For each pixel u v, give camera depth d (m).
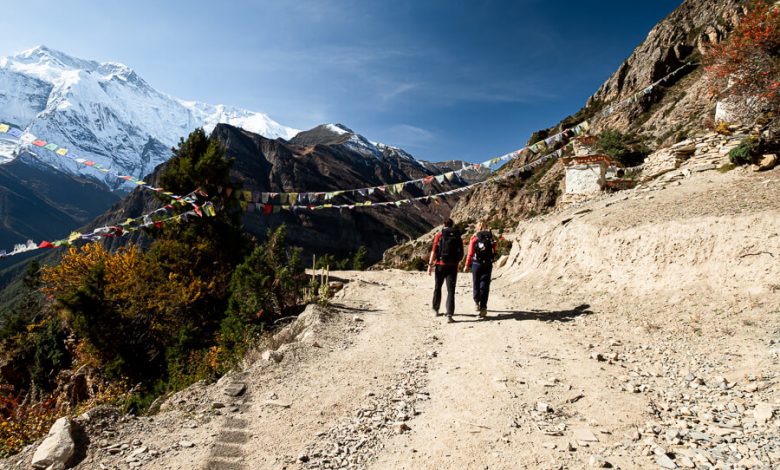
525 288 12.27
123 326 16.78
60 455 4.14
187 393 5.91
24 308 30.53
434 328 8.70
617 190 19.00
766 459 3.39
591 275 10.67
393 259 110.12
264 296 12.73
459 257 9.16
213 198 16.86
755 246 7.46
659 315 7.53
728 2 92.94
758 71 12.70
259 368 6.53
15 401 11.48
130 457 4.16
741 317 6.43
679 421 4.18
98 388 14.94
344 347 7.62
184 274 18.33
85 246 21.56
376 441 4.28
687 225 8.87
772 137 11.67
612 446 3.87
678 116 61.47
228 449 4.23
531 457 3.77
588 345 6.72
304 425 4.72
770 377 4.70
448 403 5.02
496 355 6.56
